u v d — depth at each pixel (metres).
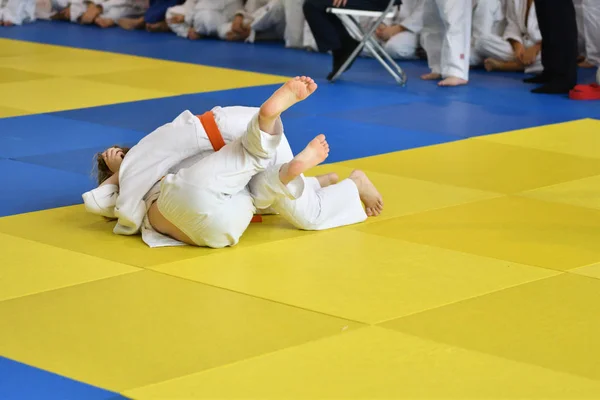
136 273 5.93
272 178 6.31
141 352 4.85
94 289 5.67
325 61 15.32
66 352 4.85
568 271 6.05
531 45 14.58
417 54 15.77
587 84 12.95
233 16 17.89
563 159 9.07
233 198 6.27
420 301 5.54
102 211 6.66
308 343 4.96
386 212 7.24
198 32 17.81
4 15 19.38
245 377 4.59
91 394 4.43
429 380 4.59
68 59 14.83
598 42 14.81
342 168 8.61
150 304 5.45
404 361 4.78
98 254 6.27
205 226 6.21
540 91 12.62
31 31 18.41
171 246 6.43
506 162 8.91
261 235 6.66
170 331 5.10
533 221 7.09
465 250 6.41
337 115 11.03
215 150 6.52
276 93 5.93
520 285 5.80
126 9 19.61
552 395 4.46
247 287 5.71
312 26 12.97
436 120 10.84
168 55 15.58
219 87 12.74
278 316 5.30
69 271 5.96
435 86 13.13
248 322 5.22
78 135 9.85
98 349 4.88
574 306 5.50
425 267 6.08
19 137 9.69
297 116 10.93
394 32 15.58
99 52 15.70
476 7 14.80
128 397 4.40
